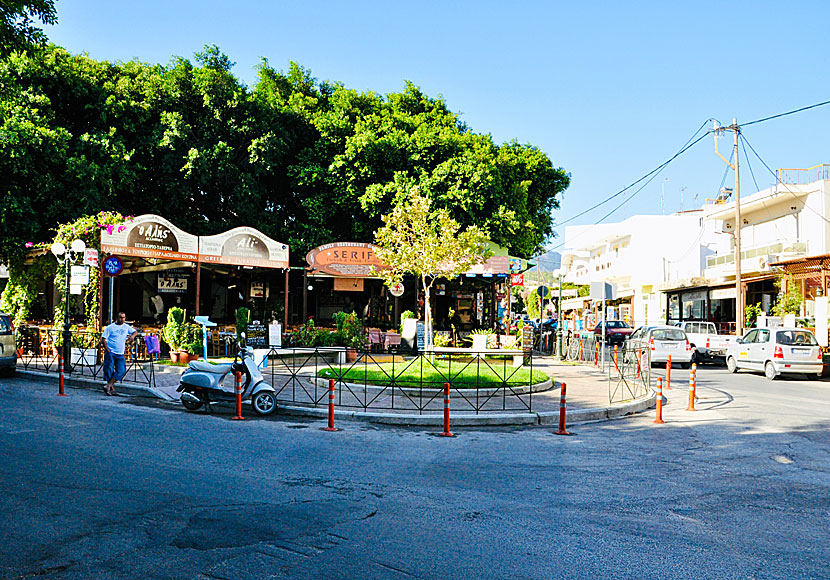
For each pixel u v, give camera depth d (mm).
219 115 24828
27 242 19484
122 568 4281
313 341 22031
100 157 21906
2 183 19750
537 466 7852
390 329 27172
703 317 37906
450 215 25641
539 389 14500
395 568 4391
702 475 7430
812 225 29234
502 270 26234
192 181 24656
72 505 5594
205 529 5086
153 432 9258
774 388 16938
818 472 7613
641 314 46906
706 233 44344
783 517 5805
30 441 8219
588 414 11672
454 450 8789
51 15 11156
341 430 10133
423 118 29906
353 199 26812
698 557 4730
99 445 8156
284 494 6207
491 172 27047
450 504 6035
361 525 5309
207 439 8914
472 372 15438
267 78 30953
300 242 26250
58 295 18156
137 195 24594
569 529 5348
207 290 28406
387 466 7680
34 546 4633
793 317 23125
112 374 13164
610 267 52500
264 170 25719
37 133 19688
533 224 30438
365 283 28078
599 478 7250
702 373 21531
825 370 20250
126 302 26688
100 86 23531
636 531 5328
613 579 4293
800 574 4438
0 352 15125
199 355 18547
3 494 5875
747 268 31578
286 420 10945
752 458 8391
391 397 12883
